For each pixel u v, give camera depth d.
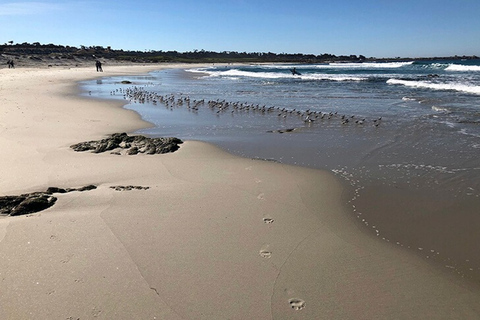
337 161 11.01
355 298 4.94
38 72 56.31
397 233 6.68
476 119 16.27
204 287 5.03
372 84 36.25
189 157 11.48
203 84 41.91
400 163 10.62
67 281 5.02
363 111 19.73
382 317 4.61
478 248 6.14
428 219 7.18
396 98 24.38
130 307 4.59
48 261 5.46
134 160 10.95
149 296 4.80
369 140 13.43
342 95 27.31
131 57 151.00
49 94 27.08
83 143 12.30
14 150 11.48
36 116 17.41
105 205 7.53
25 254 5.62
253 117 18.91
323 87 34.47
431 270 5.59
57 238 6.11
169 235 6.39
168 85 40.38
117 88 34.75
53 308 4.52
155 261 5.58
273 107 21.56
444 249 6.15
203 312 4.56
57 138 13.30
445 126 15.08
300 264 5.68
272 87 36.09
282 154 11.88
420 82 33.94
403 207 7.73
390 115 18.16
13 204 7.27
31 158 10.71
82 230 6.42
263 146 12.97
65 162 10.44
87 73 60.25
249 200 8.04
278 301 4.82
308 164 10.77
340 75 53.41
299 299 4.89
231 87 37.12
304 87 35.16
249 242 6.27
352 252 6.05
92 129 15.27
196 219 7.05
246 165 10.68
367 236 6.59
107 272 5.26
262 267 5.55
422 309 4.77
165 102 24.39
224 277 5.27
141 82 44.62
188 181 9.20
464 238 6.46
